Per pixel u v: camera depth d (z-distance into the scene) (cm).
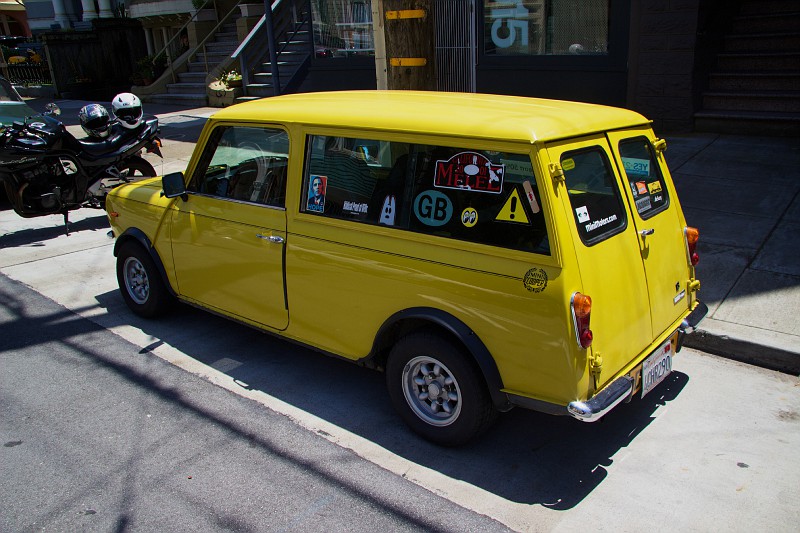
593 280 335
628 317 361
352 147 402
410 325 404
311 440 409
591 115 380
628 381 351
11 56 2544
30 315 603
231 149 474
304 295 435
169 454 397
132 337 557
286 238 435
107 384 481
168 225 524
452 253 359
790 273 576
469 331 357
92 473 380
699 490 354
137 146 856
